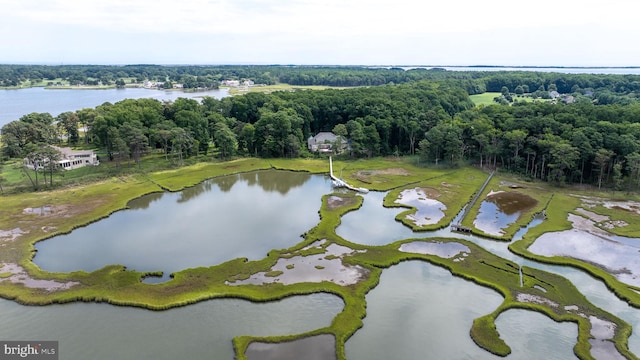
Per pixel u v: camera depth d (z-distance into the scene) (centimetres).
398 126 16712
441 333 5941
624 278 7344
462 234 9300
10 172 13538
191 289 6850
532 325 6122
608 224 9644
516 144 13425
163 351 5441
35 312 6281
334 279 7256
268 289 6881
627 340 5741
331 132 18888
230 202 11562
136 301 6481
